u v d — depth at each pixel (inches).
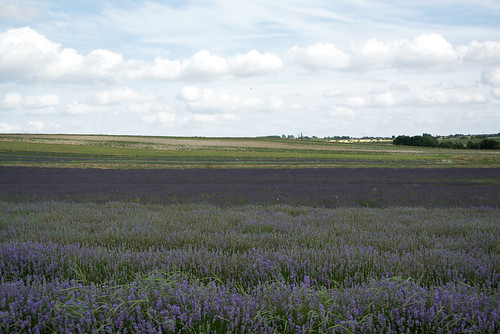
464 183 1162.6
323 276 177.3
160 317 120.3
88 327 114.3
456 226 330.3
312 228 308.5
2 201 607.8
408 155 3422.7
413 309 126.9
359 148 4375.0
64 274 179.2
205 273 182.5
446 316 118.2
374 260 195.0
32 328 115.0
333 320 122.7
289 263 190.7
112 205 534.3
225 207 553.3
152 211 461.7
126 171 1652.3
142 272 181.2
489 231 303.3
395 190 912.9
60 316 117.0
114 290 143.2
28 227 303.1
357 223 360.5
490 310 125.6
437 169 1915.6
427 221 362.6
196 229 309.1
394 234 294.8
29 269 181.9
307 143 4847.4
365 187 1002.7
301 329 118.4
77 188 929.5
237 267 188.1
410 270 183.6
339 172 1685.5
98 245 251.4
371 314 121.3
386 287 145.6
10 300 130.2
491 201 679.7
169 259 194.9
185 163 2137.1
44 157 2396.7
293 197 733.9
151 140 4414.4
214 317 121.3
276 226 323.9
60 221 352.2
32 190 868.6
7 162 1935.3
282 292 144.3
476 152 4259.4
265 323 117.8
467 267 182.4
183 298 130.3
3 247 212.1
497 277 172.4
